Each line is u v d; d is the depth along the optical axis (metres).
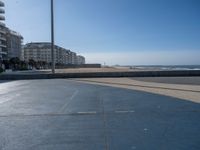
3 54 114.56
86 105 10.55
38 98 13.15
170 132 6.25
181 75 32.38
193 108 9.48
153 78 29.11
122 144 5.40
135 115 8.34
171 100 11.60
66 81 26.19
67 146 5.35
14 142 5.70
